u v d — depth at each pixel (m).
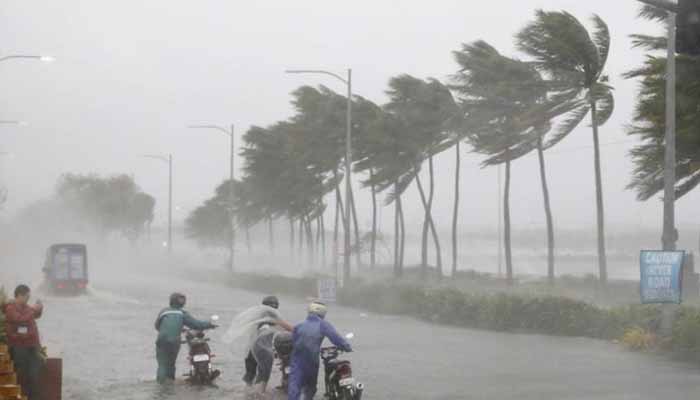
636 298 35.91
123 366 19.47
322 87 65.19
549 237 43.84
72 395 15.23
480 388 15.91
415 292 36.31
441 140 54.31
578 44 37.09
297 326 13.33
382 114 54.56
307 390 13.42
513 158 46.06
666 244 21.88
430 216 55.16
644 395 14.80
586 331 26.38
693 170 29.78
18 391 11.65
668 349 21.45
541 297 28.47
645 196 31.97
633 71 28.94
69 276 48.78
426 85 52.88
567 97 38.69
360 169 57.28
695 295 35.34
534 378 17.11
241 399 14.79
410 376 17.61
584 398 14.57
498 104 43.53
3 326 13.13
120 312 36.66
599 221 37.44
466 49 44.94
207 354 16.58
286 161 71.62
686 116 27.80
